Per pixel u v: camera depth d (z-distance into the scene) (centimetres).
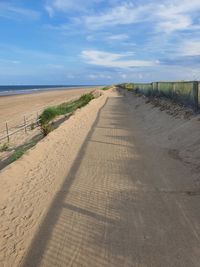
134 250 507
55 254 505
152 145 1252
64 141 1353
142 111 2619
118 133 1569
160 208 657
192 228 570
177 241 529
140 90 4584
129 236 550
